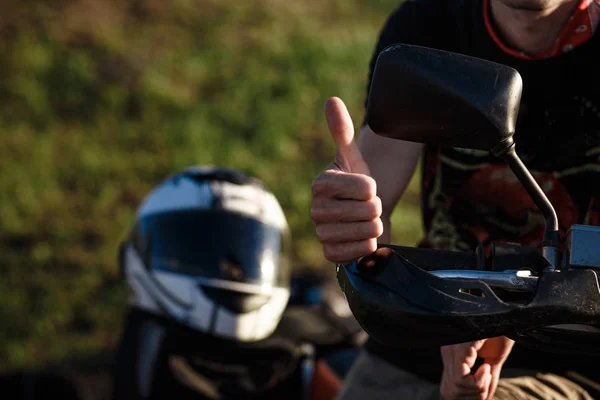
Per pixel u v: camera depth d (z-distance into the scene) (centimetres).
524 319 134
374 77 142
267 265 371
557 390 199
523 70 194
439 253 157
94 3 1087
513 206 207
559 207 203
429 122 141
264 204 392
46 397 381
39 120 880
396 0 1238
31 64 945
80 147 845
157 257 371
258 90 946
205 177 394
